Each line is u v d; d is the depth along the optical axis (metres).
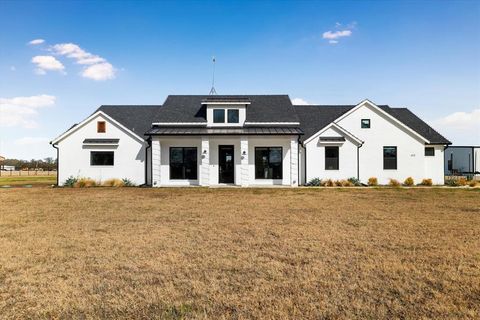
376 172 22.55
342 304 4.11
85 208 11.73
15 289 4.59
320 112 26.28
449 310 3.93
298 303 4.14
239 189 19.03
